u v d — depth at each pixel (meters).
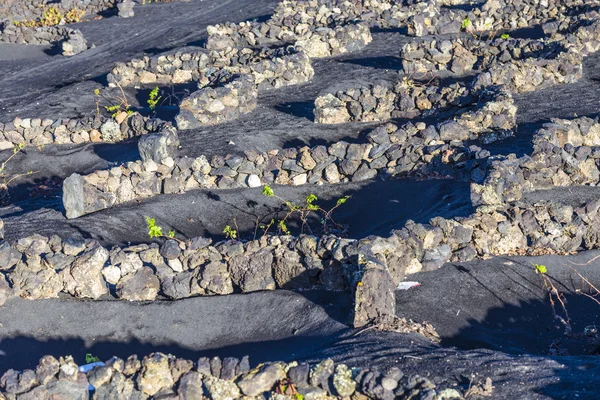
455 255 12.85
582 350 11.07
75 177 16.28
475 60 24.34
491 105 18.25
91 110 24.92
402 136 17.56
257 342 11.14
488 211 13.23
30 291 12.52
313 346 10.63
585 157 15.34
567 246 13.28
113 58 31.14
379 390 8.68
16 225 16.16
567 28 26.64
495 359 9.66
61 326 12.03
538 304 12.02
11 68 31.42
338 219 15.79
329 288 12.01
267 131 20.58
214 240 15.47
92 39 34.66
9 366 11.27
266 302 11.95
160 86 26.33
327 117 20.91
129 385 9.11
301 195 16.70
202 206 16.56
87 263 12.48
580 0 28.58
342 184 16.86
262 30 29.91
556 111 19.89
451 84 21.45
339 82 24.48
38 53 33.69
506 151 17.22
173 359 9.26
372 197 16.23
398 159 16.78
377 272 11.05
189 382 9.04
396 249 12.16
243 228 15.86
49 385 9.04
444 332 11.09
